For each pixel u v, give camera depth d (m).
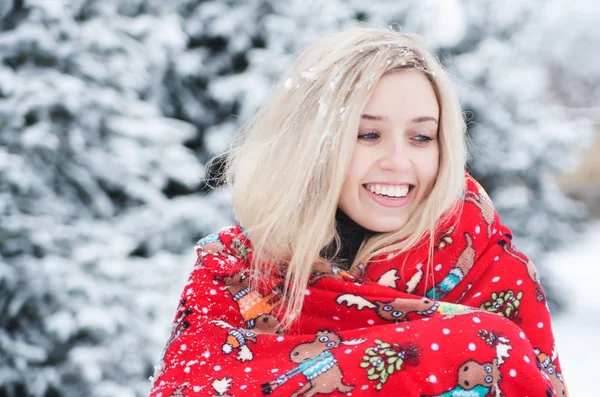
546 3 5.86
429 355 1.03
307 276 1.16
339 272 1.17
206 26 4.48
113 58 3.46
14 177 3.03
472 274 1.18
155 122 3.53
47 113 3.20
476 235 1.19
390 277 1.17
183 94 4.43
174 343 1.18
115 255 3.16
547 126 5.72
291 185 1.16
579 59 14.53
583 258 8.45
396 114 1.10
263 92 4.21
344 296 1.15
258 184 1.21
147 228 3.58
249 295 1.21
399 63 1.11
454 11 5.11
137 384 3.00
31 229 3.02
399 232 1.17
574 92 14.86
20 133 3.15
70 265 3.00
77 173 3.32
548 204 5.88
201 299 1.21
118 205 3.69
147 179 3.62
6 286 2.96
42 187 3.17
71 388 2.98
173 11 4.39
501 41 5.71
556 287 6.07
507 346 1.04
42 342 3.04
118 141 3.41
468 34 5.64
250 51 4.47
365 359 1.04
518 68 5.67
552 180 6.31
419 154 1.14
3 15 3.30
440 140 1.16
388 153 1.12
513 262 1.20
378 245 1.18
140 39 3.80
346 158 1.11
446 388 1.01
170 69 4.25
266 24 4.41
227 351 1.14
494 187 5.76
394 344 1.04
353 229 1.24
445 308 1.11
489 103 5.43
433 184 1.17
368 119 1.12
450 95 1.15
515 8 5.66
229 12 4.45
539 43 6.00
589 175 11.33
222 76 4.56
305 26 4.42
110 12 3.64
